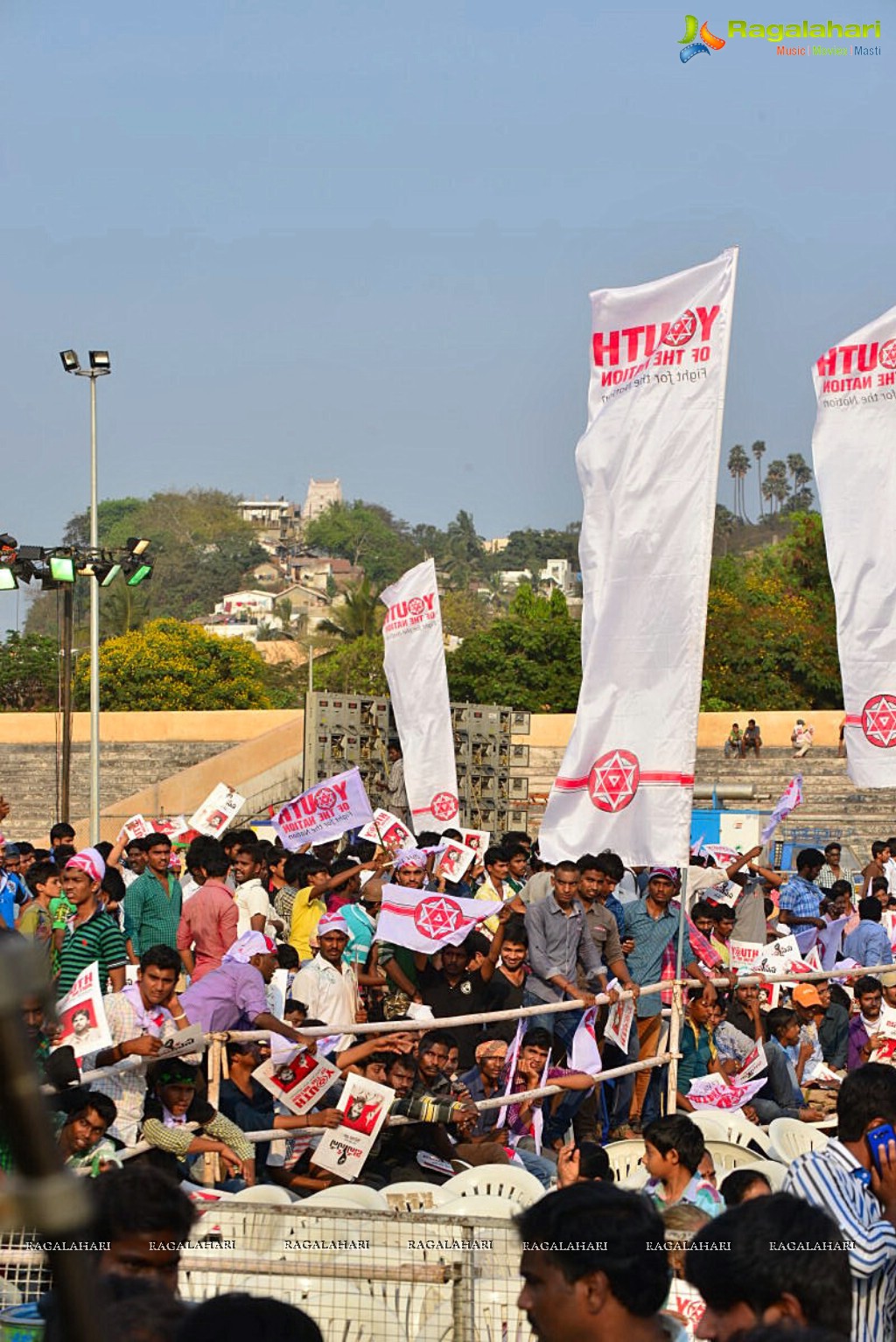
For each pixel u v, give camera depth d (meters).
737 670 61.38
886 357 14.48
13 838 45.56
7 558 26.80
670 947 12.80
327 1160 8.82
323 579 153.88
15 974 1.09
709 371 11.48
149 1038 8.40
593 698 11.74
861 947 16.62
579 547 11.88
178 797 39.28
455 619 101.06
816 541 66.56
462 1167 9.53
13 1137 1.10
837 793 44.19
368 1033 10.42
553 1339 3.58
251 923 14.15
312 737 25.30
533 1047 10.71
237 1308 2.96
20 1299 4.78
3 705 66.94
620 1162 9.45
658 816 11.54
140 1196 3.99
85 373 29.94
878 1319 5.08
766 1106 12.42
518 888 17.17
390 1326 5.07
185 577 144.50
